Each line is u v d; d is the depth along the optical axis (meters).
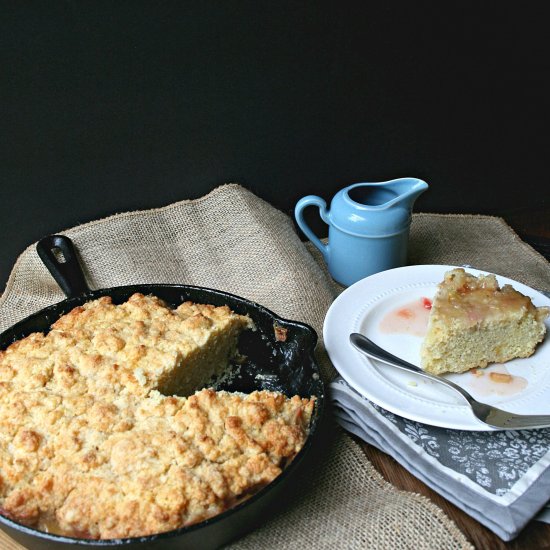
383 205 1.59
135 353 1.26
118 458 1.06
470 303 1.36
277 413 1.17
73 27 1.47
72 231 1.69
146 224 1.73
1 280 1.78
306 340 1.32
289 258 1.65
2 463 1.07
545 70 1.87
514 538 1.07
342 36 1.66
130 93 1.59
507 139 1.97
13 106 1.53
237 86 1.66
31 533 0.95
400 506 1.10
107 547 0.93
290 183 1.86
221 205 1.75
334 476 1.19
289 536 1.09
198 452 1.08
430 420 1.18
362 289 1.54
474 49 1.78
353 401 1.27
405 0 1.65
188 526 0.95
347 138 1.82
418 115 1.85
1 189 1.63
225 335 1.40
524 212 2.10
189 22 1.54
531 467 1.14
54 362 1.24
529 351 1.39
